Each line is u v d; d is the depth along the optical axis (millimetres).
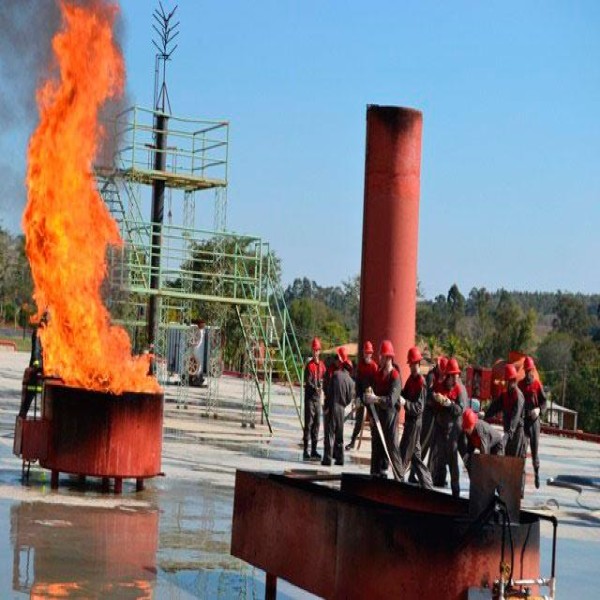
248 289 28359
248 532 8188
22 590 7867
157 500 12609
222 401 33625
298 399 38406
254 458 18516
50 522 10688
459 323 115062
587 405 74625
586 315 149875
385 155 23422
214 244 27641
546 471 21875
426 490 7816
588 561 11281
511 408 16734
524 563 6551
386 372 16031
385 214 23453
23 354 54125
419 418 16141
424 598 6469
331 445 18422
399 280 23484
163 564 9180
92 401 12555
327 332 77750
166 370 36562
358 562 6754
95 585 8227
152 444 12922
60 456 12656
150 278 24562
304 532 7391
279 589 8609
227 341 46750
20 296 57469
